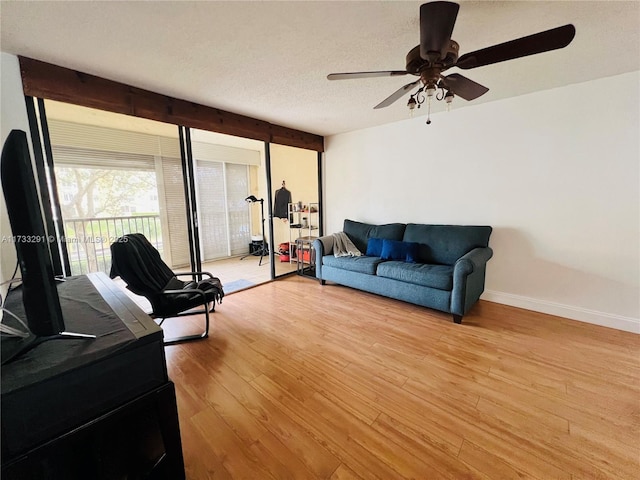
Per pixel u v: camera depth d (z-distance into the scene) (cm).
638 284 238
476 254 268
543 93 265
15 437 81
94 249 338
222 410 158
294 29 161
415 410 157
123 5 137
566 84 251
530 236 286
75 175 318
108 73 214
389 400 165
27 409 82
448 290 265
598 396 164
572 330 246
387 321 270
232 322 272
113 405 100
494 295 314
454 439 138
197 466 125
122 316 127
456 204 331
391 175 383
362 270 329
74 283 185
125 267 216
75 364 89
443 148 333
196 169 519
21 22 150
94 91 219
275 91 254
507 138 289
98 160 333
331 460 128
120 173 352
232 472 122
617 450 130
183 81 230
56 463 91
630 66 215
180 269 416
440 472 121
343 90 253
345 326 261
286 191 547
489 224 311
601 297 255
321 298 337
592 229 254
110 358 97
